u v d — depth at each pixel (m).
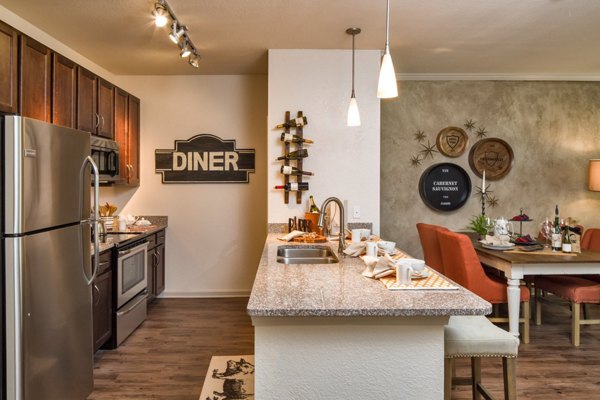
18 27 3.12
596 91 4.93
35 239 2.08
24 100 2.69
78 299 2.49
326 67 3.86
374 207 3.87
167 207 4.86
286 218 3.91
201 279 4.89
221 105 4.84
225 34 3.49
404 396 1.72
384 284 1.98
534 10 3.01
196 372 2.98
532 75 4.83
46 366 2.17
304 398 1.72
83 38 3.57
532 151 4.92
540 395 2.66
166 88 4.82
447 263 3.68
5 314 1.97
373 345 1.72
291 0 2.85
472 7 2.96
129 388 2.74
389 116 4.89
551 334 3.74
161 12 2.82
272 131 3.87
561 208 4.95
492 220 4.82
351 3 2.89
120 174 4.21
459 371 3.02
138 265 3.91
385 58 2.18
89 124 3.56
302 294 1.80
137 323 3.86
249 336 3.68
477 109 4.90
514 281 3.32
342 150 3.87
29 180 2.03
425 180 4.88
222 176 4.86
